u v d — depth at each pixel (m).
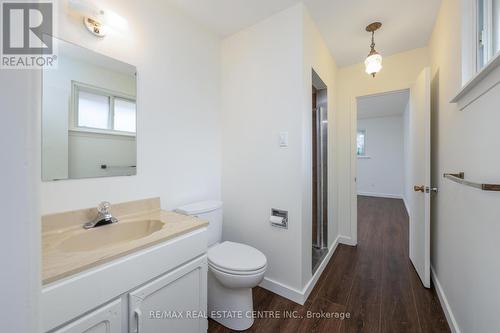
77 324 0.73
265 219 1.84
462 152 1.27
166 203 1.63
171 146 1.67
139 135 1.47
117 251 0.86
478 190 1.06
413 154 2.23
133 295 0.89
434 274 1.89
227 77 2.08
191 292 1.17
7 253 0.32
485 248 0.98
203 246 1.24
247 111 1.94
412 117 2.26
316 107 2.48
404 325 1.43
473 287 1.10
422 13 1.75
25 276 0.33
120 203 1.36
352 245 2.77
